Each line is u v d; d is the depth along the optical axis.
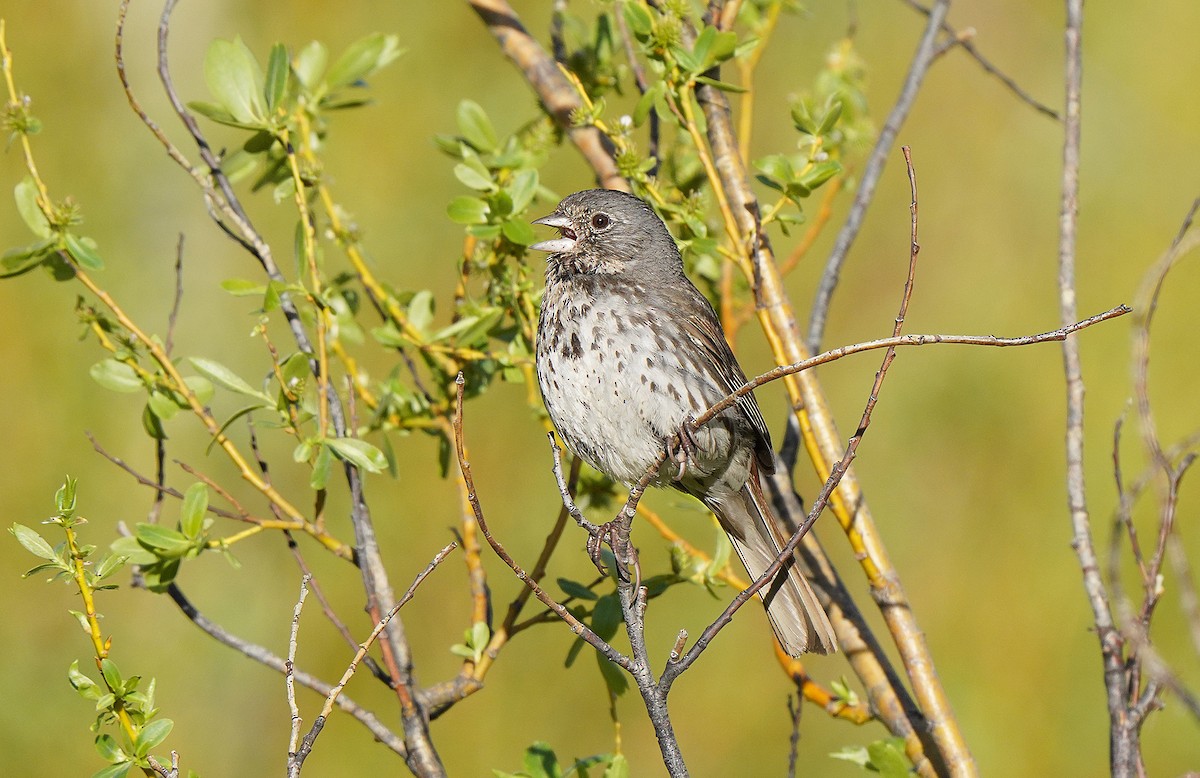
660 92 7.28
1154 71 15.22
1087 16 15.35
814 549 7.73
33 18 13.82
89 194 13.46
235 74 7.21
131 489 12.42
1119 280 14.30
